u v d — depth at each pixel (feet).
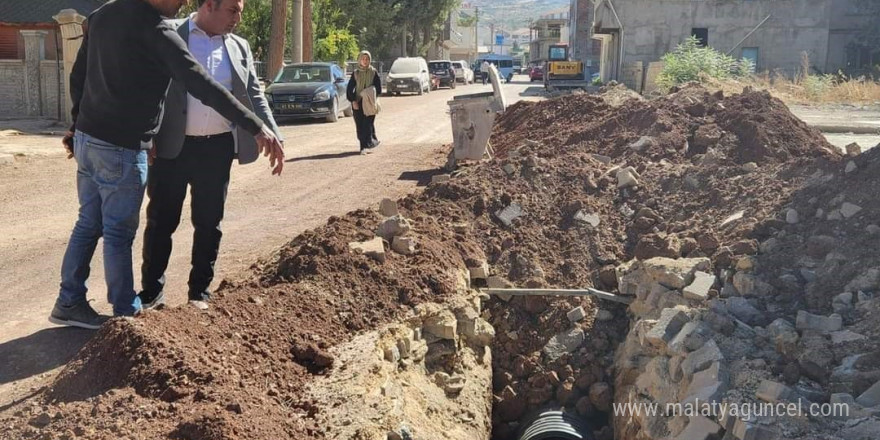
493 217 23.57
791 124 27.25
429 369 17.43
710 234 20.75
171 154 16.66
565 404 19.85
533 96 116.06
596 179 25.48
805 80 86.02
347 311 16.80
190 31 16.30
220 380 12.78
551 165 25.95
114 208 15.83
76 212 30.53
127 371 12.85
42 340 16.61
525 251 22.48
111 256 16.06
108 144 15.44
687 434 13.97
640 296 20.11
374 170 38.88
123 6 14.69
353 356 14.90
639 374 17.98
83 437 11.30
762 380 14.20
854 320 16.14
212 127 16.72
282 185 35.35
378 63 164.14
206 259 17.76
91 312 17.17
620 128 30.94
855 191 19.89
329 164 41.47
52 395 12.92
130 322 13.66
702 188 24.11
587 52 226.99
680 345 16.24
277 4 89.25
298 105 68.85
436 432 14.92
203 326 14.60
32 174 39.60
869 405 13.30
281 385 13.66
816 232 19.40
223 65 16.52
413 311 17.54
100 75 15.05
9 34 81.61
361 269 18.13
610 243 23.08
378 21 153.28
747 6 111.75
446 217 23.07
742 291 18.11
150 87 15.28
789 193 21.43
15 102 66.59
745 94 29.27
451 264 20.13
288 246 20.03
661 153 27.43
